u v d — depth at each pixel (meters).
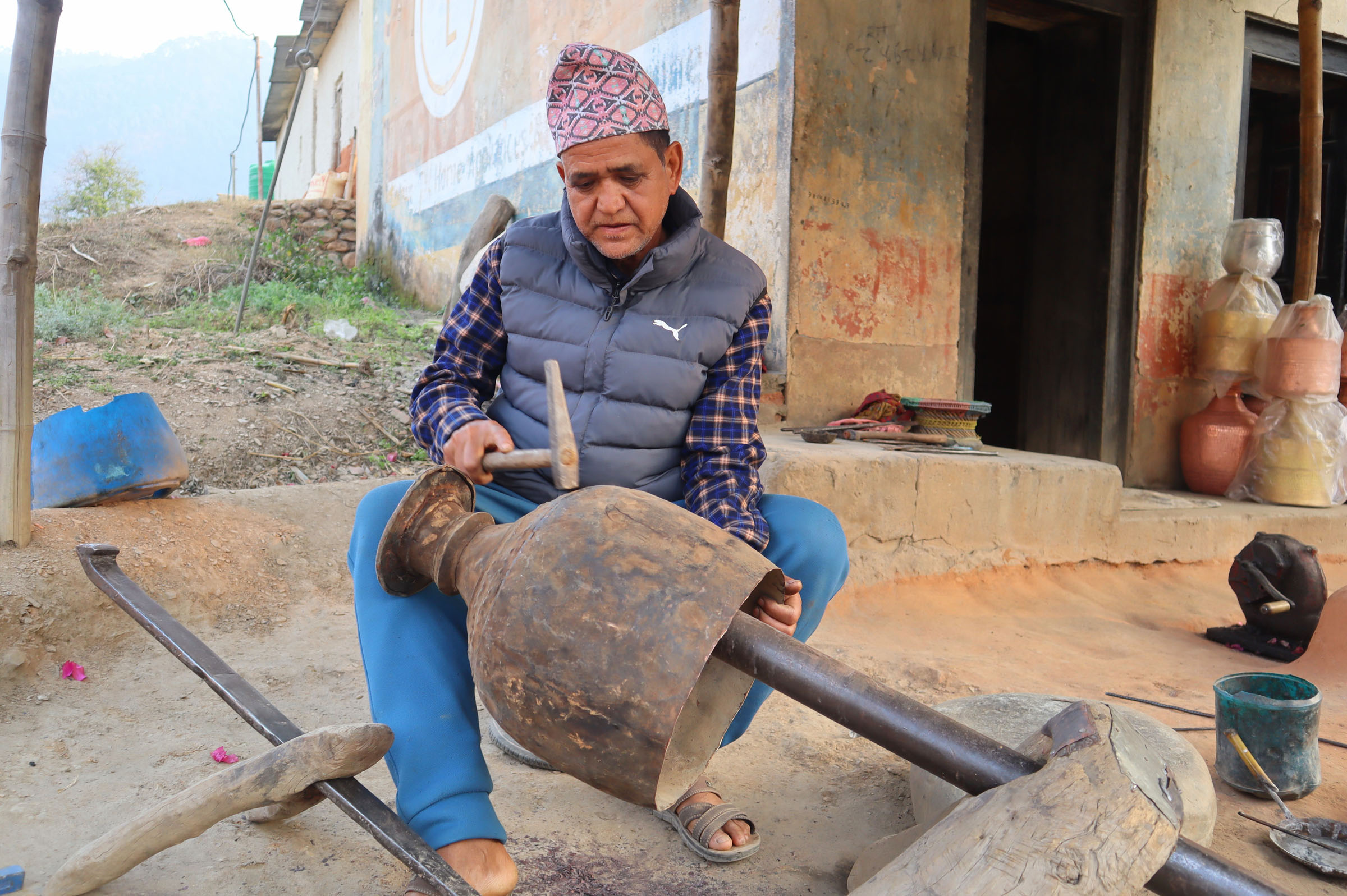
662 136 1.74
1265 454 5.88
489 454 1.65
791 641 1.23
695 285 1.95
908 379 5.70
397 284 12.23
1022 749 1.27
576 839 1.95
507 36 8.85
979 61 5.84
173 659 2.85
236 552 3.48
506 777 2.25
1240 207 6.84
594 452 1.91
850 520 4.21
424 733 1.53
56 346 6.26
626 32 6.82
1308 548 3.75
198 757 2.23
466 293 2.08
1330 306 5.82
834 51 5.30
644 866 1.87
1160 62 6.31
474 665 1.32
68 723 2.38
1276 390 5.89
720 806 1.98
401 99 12.12
